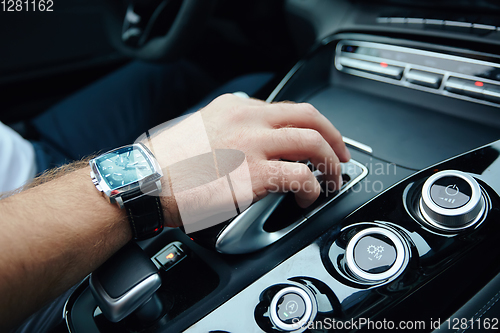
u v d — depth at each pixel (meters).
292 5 0.99
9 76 1.41
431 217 0.47
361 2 0.84
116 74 1.36
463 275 0.44
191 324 0.46
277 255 0.52
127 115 1.17
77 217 0.48
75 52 1.54
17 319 0.45
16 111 1.46
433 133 0.64
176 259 0.55
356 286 0.45
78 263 0.47
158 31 1.08
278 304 0.44
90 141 1.09
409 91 0.71
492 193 0.48
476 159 0.53
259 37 1.36
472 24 0.67
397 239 0.47
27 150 0.96
